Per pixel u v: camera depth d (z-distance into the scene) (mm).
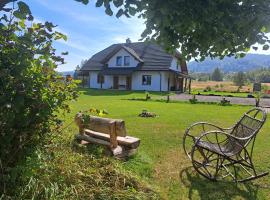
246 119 5707
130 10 3270
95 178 4379
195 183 5043
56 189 3658
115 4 3186
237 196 4629
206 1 3221
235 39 3615
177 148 7121
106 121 5906
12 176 3252
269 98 30250
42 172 3877
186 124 10750
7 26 3148
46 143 4035
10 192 3420
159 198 4375
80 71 40938
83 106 16359
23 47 3096
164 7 3131
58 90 3658
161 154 6578
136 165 5609
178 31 3707
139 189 4418
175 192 4695
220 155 5094
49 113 3424
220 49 3848
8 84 3021
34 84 3285
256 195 4676
